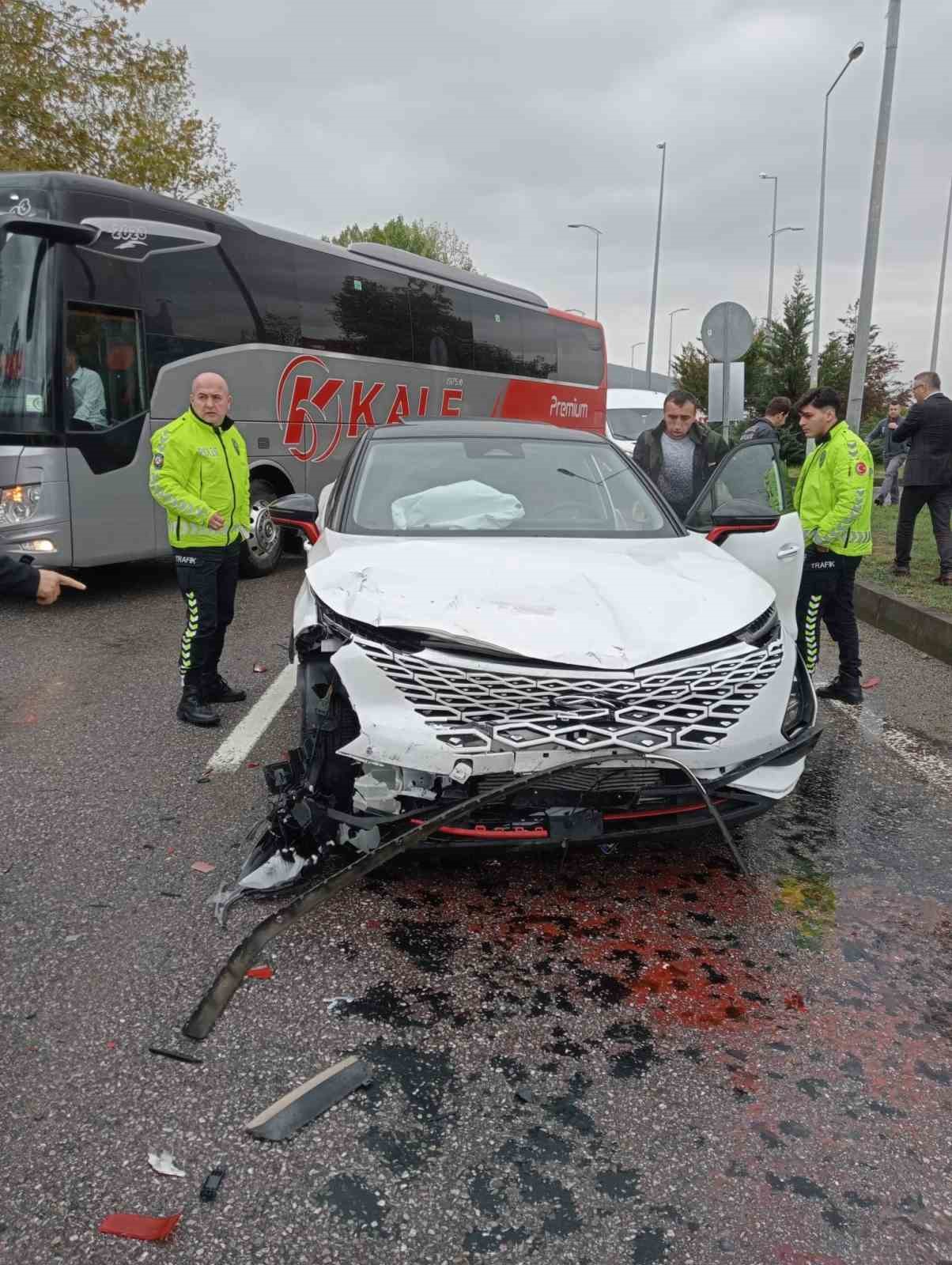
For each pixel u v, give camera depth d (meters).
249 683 6.23
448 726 3.16
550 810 3.23
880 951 3.24
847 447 5.81
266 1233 2.06
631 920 3.38
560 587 3.59
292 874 3.46
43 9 17.12
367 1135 2.34
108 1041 2.65
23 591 3.31
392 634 3.30
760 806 3.46
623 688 3.18
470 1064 2.61
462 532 4.41
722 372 11.61
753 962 3.15
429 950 3.15
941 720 5.93
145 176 19.06
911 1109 2.49
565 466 5.05
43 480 8.12
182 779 4.53
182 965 3.01
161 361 9.05
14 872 3.58
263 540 10.45
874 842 4.09
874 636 8.47
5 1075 2.50
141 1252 2.01
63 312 8.16
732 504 4.68
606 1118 2.43
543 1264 2.01
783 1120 2.44
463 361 13.62
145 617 8.20
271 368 10.42
